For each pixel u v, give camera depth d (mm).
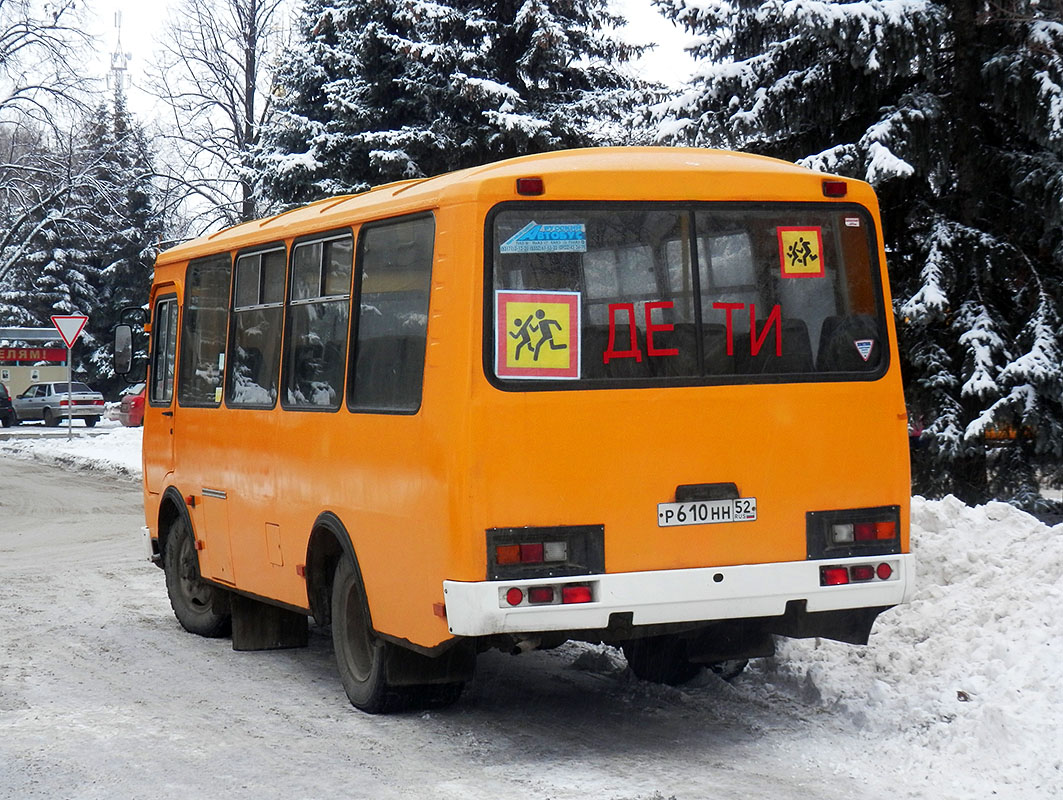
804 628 6781
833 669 7621
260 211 31562
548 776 6109
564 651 9188
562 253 6363
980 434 14156
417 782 6066
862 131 15398
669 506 6336
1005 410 14148
